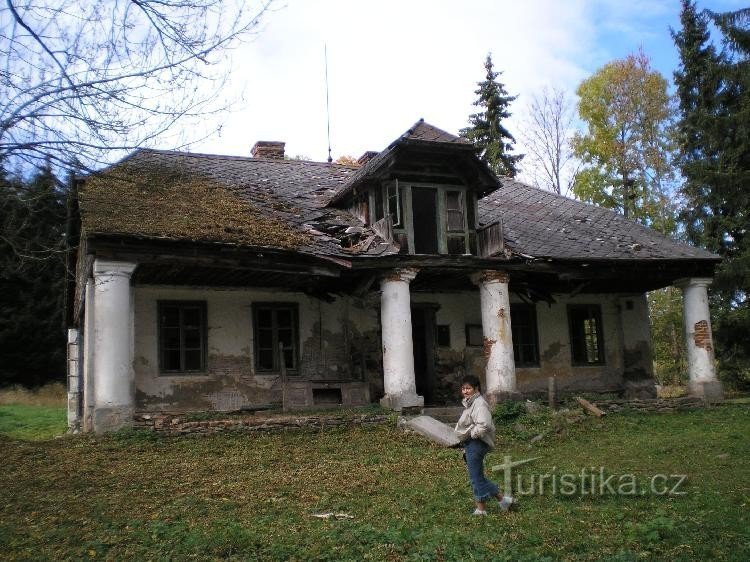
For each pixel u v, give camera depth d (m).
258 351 17.16
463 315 19.70
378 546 6.74
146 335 16.11
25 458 10.87
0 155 8.02
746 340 26.12
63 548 6.89
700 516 7.64
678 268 19.08
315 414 14.66
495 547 6.59
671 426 14.96
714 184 25.27
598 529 7.23
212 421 13.10
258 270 14.70
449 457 11.45
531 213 20.86
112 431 12.62
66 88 8.08
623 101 35.03
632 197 34.53
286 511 8.20
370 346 18.31
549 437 13.57
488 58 38.00
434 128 17.53
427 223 17.27
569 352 20.81
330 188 19.84
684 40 28.08
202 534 7.15
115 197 14.55
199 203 15.95
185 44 8.52
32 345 32.78
